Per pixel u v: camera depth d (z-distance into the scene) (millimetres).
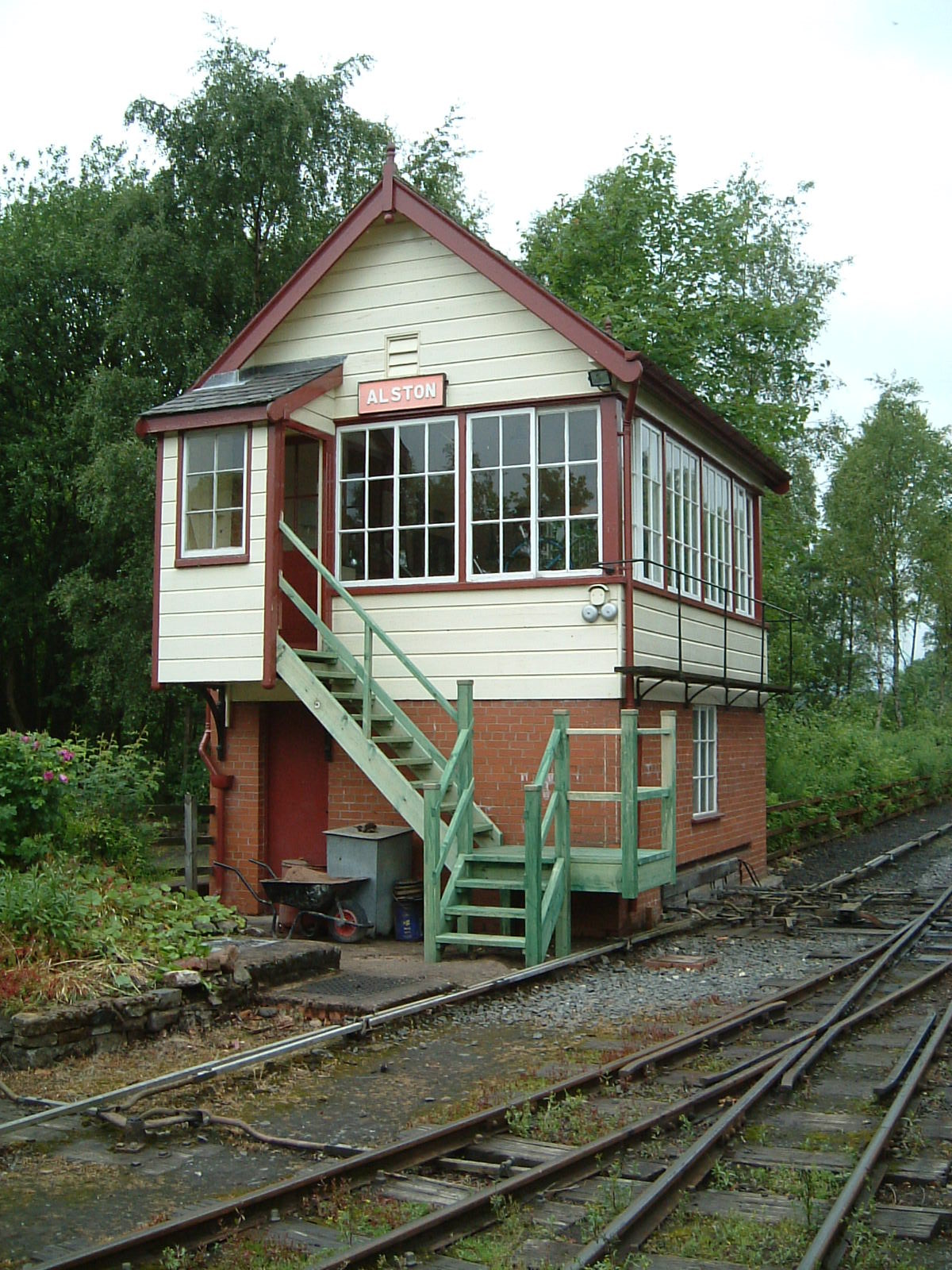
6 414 30312
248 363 14578
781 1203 5379
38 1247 5062
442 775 11500
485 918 12664
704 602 15664
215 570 13180
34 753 11305
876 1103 6898
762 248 29500
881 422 46531
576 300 26906
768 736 27062
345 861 12789
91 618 26828
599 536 12742
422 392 13594
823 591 55312
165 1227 4969
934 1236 5098
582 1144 6219
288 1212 5391
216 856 14578
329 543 13969
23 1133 6547
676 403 14023
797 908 14586
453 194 30078
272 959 9906
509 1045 8453
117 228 27047
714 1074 7449
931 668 67875
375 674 13562
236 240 26484
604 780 12508
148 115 26281
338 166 27562
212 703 14508
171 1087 7086
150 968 8922
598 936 12484
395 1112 6910
